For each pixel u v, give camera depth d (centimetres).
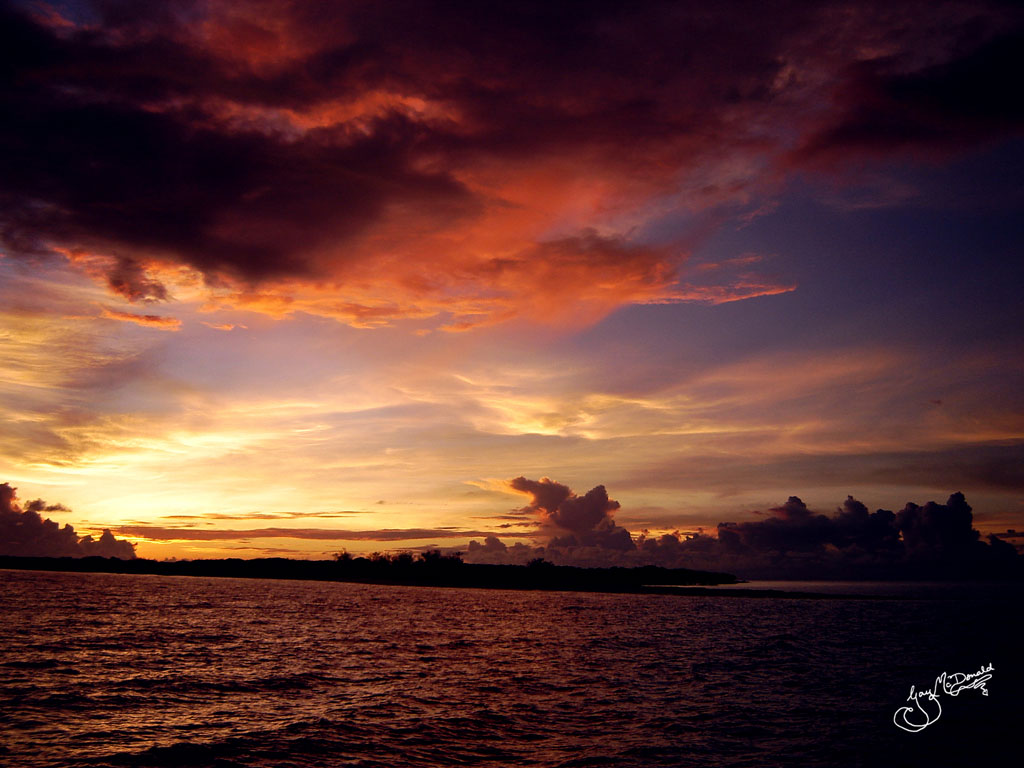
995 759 2234
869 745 2369
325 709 2825
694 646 5506
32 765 2016
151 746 2233
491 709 2881
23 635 5231
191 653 4491
